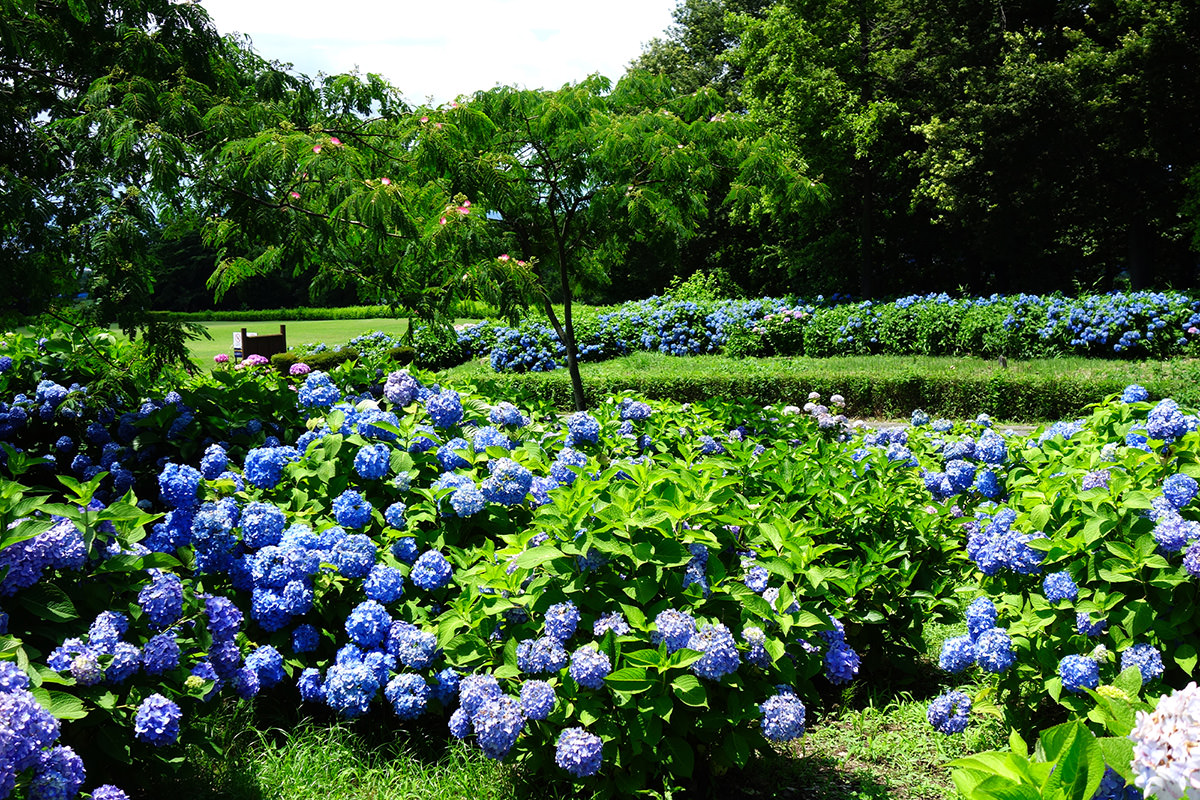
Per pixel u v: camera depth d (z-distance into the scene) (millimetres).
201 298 55406
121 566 2982
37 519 2889
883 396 14445
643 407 5730
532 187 9586
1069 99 21516
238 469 4781
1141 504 3361
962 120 23188
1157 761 1591
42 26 6301
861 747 3766
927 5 26094
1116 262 28984
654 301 24297
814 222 27281
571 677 3162
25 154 5922
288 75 8125
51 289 5973
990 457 4844
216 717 3588
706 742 3324
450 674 3430
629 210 9352
